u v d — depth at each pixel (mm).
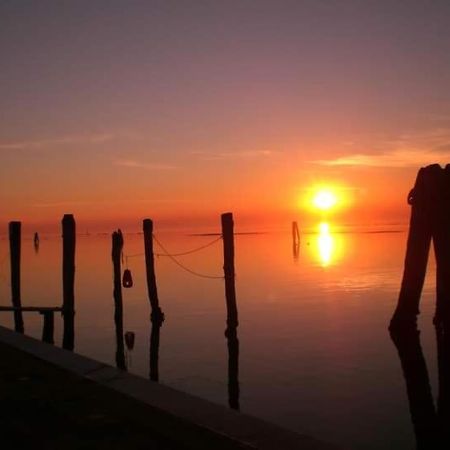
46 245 120812
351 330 19188
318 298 28109
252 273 42719
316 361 14812
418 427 9414
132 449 4523
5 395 6160
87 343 19438
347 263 49812
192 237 153250
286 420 10172
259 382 13016
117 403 5738
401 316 15008
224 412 5281
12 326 23562
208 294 31688
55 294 33344
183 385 13078
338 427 9695
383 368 13688
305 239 109688
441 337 13664
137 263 57594
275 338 18375
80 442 4730
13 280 23109
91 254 78250
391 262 49750
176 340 19094
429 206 12906
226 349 17203
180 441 4633
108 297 31719
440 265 12820
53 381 6691
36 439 4848
